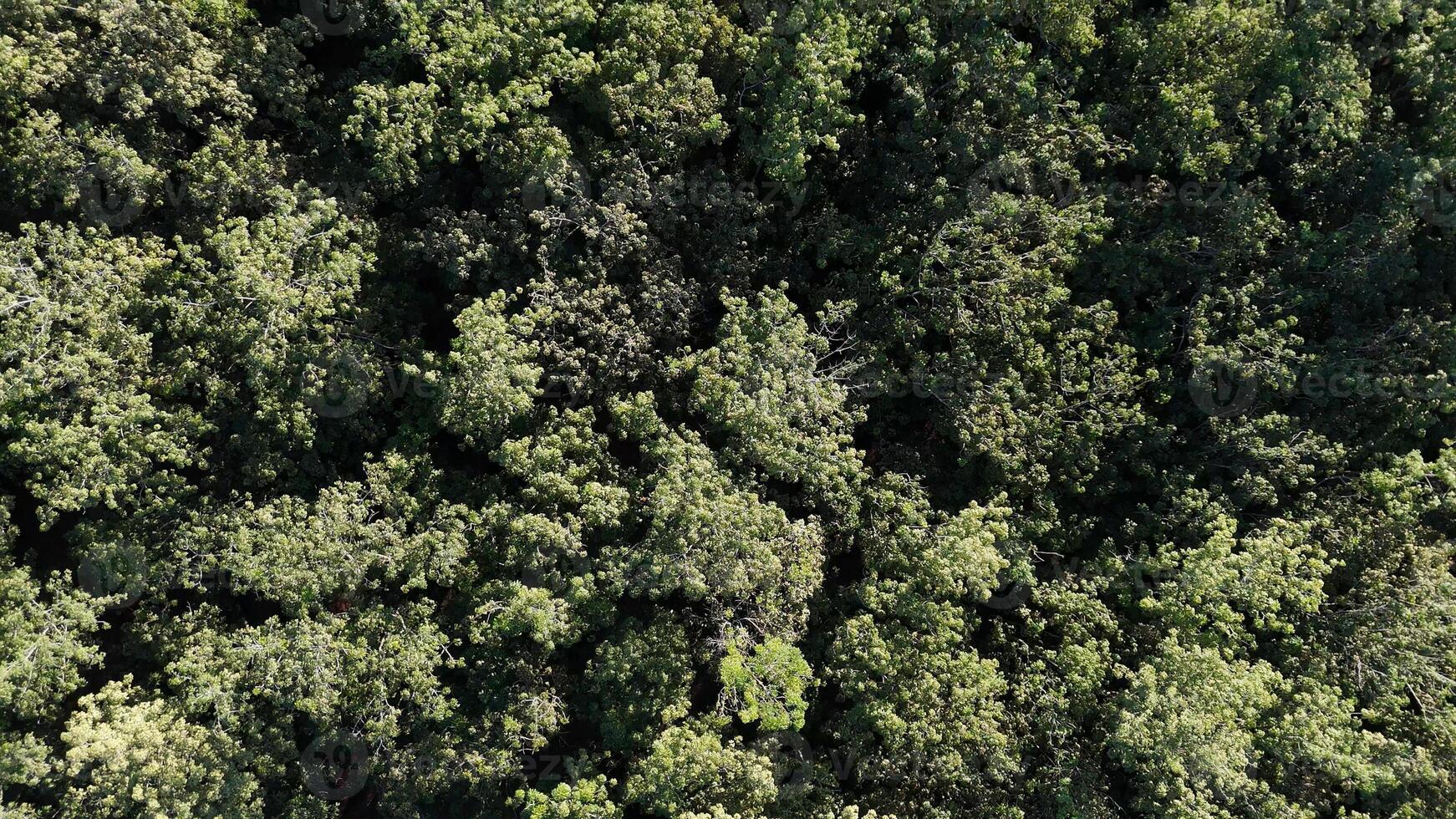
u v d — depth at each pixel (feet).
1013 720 90.79
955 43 94.02
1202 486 100.63
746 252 97.09
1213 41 95.40
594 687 89.71
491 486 94.43
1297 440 95.76
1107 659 91.15
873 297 98.27
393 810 88.02
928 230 97.66
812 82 87.45
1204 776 82.69
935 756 87.40
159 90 84.53
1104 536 102.42
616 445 102.22
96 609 82.84
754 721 96.73
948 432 97.71
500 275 94.02
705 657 89.20
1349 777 84.69
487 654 91.66
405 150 87.81
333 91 101.19
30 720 84.43
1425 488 92.43
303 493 94.84
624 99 89.15
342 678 82.89
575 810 80.43
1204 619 88.43
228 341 88.22
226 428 93.20
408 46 89.97
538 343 90.17
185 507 88.53
